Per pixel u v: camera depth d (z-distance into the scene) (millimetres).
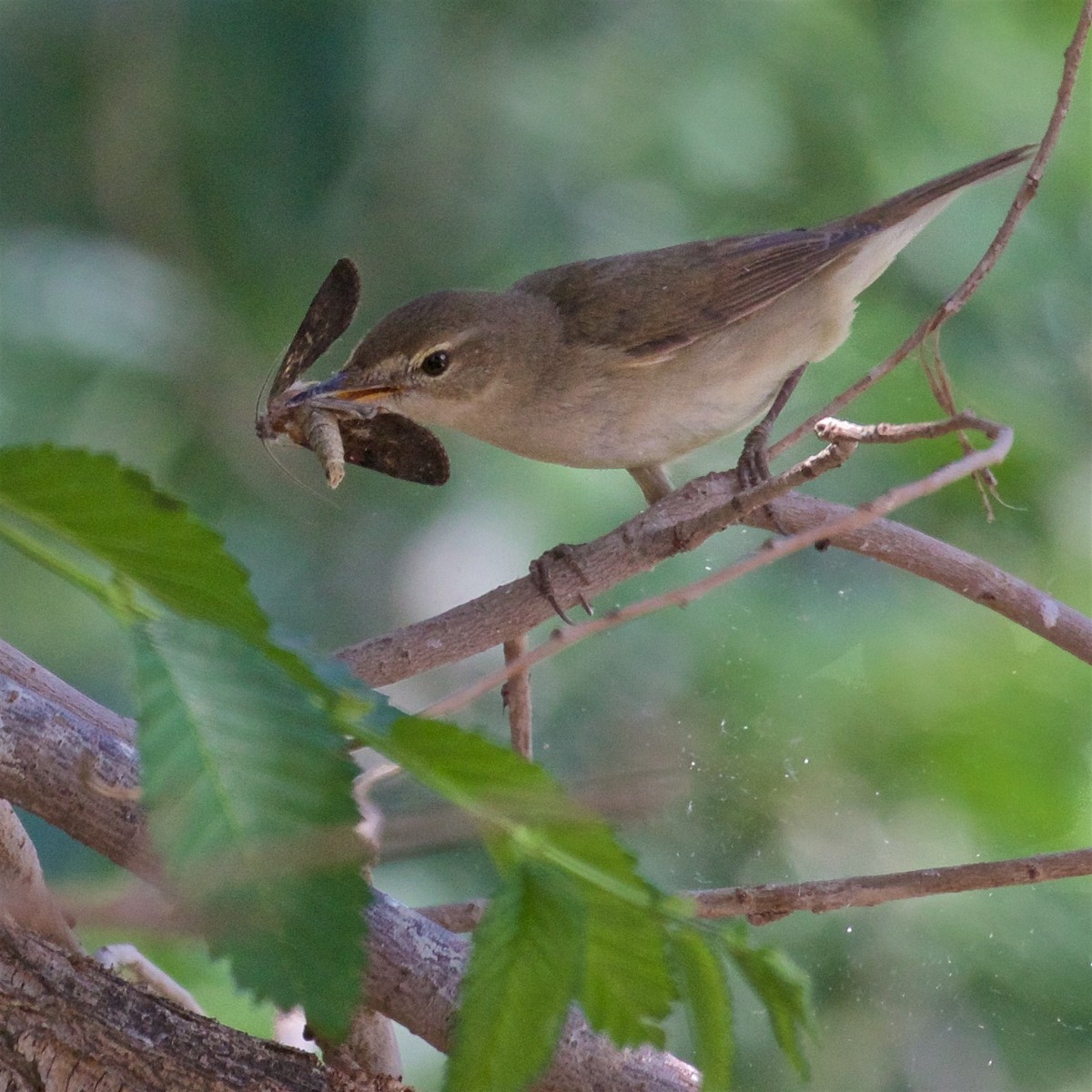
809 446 4082
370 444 4008
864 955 4043
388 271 4125
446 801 1834
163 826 1564
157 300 4121
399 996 3561
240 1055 3316
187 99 4121
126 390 4117
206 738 1592
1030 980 4039
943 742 4047
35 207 4125
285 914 1573
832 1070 4035
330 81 4121
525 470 4105
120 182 4125
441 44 4121
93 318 4117
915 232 4066
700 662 4062
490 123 4125
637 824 2211
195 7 4121
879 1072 4035
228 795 1585
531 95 4121
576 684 4066
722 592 4066
